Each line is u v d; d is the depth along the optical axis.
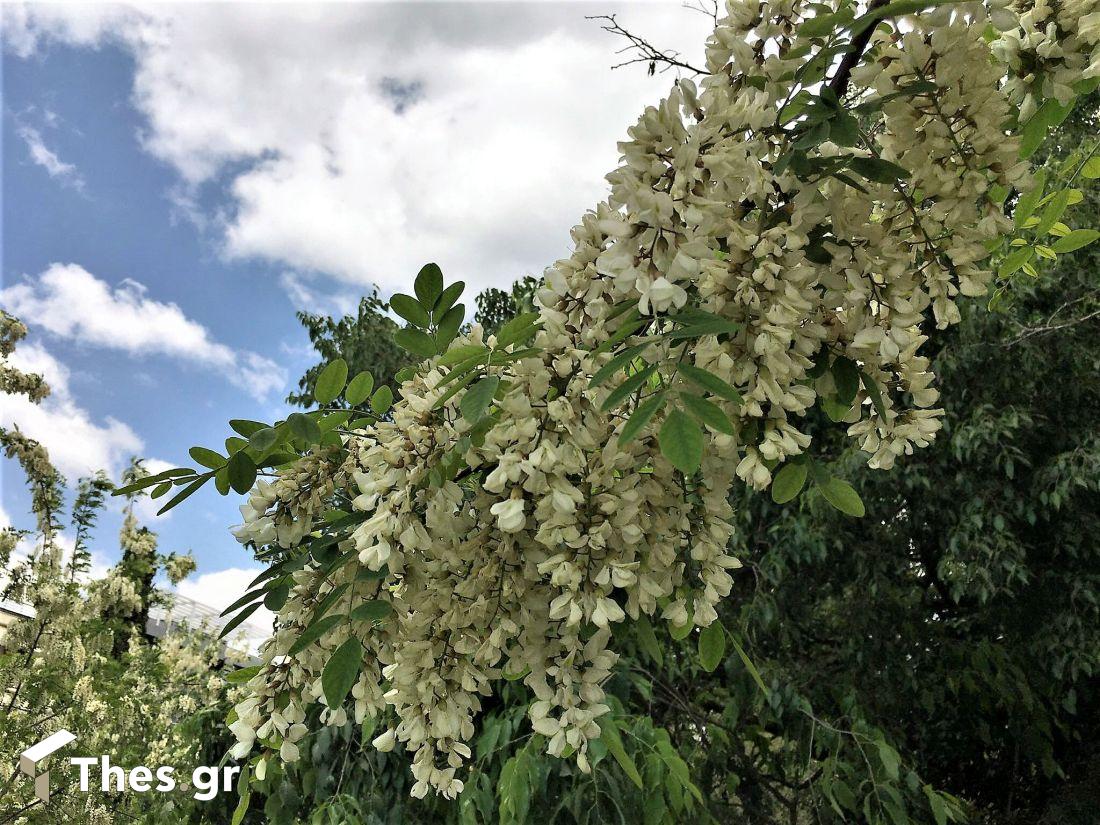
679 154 0.84
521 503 0.90
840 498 1.15
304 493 1.13
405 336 1.08
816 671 5.16
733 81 1.02
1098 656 4.51
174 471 1.09
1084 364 5.03
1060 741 5.67
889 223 1.04
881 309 1.01
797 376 0.97
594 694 1.02
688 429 0.80
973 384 4.95
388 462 0.98
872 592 4.86
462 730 1.05
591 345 0.93
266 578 1.12
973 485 4.75
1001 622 5.18
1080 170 1.42
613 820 2.57
